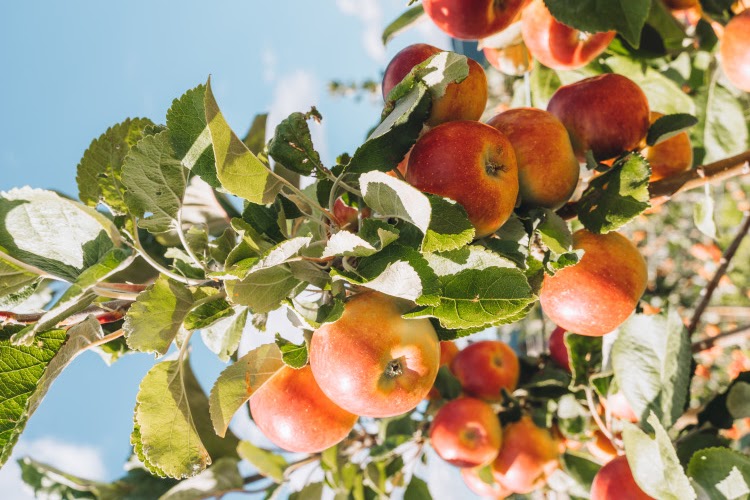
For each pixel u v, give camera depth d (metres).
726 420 0.75
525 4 0.75
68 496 0.90
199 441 0.56
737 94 0.90
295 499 0.83
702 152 0.90
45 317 0.52
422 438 0.88
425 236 0.52
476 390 0.87
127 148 0.60
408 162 0.58
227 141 0.52
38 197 0.56
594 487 0.72
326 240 0.56
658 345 0.73
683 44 0.87
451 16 0.73
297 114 0.57
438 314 0.52
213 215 0.68
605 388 0.78
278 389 0.61
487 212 0.57
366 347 0.54
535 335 1.74
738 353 1.60
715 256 1.84
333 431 0.61
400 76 0.63
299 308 0.57
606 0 0.70
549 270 0.59
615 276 0.65
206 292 0.55
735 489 0.66
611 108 0.68
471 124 0.58
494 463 0.84
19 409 0.52
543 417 0.85
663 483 0.66
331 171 0.59
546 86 0.94
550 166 0.62
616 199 0.62
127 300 0.58
